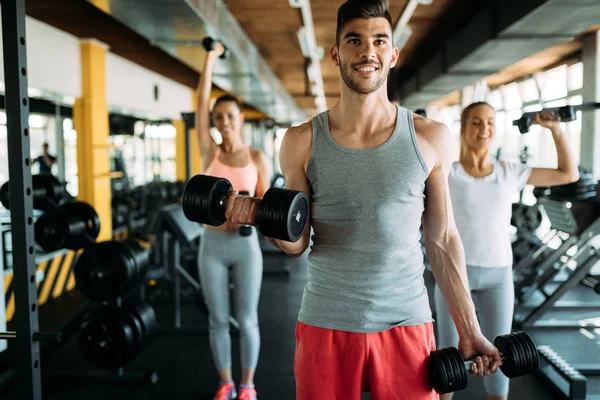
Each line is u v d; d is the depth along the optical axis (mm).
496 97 7906
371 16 1025
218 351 2211
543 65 6023
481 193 1814
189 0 2473
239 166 2232
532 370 1187
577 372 2461
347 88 1057
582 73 5133
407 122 1074
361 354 1064
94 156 5195
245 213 1032
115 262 2418
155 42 3418
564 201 3324
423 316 1106
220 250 2160
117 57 6020
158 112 7480
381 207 1040
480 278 1799
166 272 4203
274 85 6355
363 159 1046
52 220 2725
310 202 1155
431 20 4562
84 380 2625
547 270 3928
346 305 1071
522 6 2818
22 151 1612
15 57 1585
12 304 3770
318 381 1085
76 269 2445
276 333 3348
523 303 3824
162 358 2967
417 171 1055
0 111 3914
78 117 5156
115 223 5781
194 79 8047
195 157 8922
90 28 4754
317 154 1082
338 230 1074
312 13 4273
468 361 1149
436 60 5059
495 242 1799
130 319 2396
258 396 2439
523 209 4398
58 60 4656
